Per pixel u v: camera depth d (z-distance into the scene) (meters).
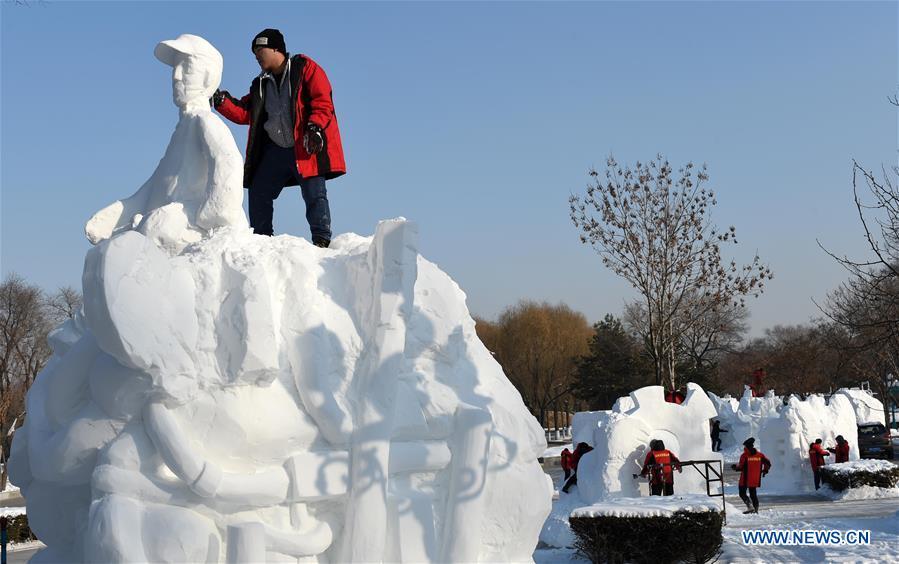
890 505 17.80
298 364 5.55
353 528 5.44
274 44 7.23
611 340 57.41
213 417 5.20
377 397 5.67
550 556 12.77
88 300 4.90
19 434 5.86
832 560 11.38
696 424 16.02
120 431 5.18
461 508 5.91
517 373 56.16
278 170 7.42
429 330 6.23
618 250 26.33
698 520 10.61
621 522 10.69
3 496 30.45
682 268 26.22
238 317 5.25
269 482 5.25
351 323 5.90
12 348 37.88
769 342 75.19
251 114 7.33
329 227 7.18
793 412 22.34
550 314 58.72
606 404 57.25
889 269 14.02
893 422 50.97
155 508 5.04
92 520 4.96
